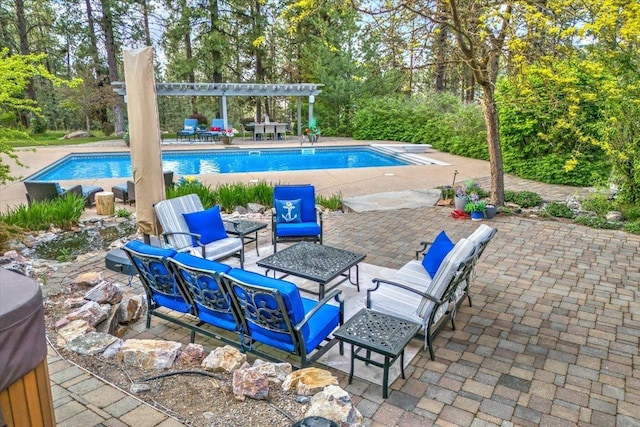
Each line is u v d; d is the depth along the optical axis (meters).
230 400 2.73
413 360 3.51
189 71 23.52
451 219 7.67
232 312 3.33
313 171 12.77
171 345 3.26
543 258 5.75
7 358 1.46
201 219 5.47
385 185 10.56
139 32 24.30
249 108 29.22
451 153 16.19
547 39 6.30
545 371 3.35
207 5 22.95
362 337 3.06
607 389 3.13
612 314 4.25
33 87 23.97
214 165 15.57
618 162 7.52
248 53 24.92
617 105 7.30
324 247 4.98
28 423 1.60
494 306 4.43
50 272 5.21
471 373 3.33
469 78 18.72
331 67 21.67
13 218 6.80
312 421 2.13
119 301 4.26
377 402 2.99
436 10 6.10
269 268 4.42
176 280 3.57
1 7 22.34
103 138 22.44
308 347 3.13
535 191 9.71
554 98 7.27
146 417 2.47
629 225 6.90
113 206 8.08
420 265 4.48
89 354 3.18
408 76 7.63
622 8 6.00
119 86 19.58
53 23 25.30
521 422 2.79
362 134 21.22
